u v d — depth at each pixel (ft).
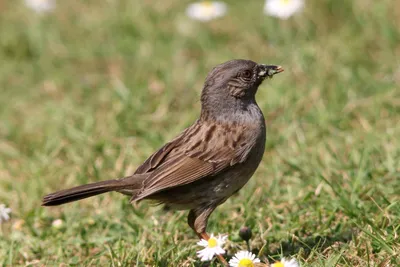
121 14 53.98
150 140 40.60
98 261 30.48
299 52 46.47
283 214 32.65
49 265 31.01
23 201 36.99
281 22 50.19
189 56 49.93
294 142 38.75
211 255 26.86
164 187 28.45
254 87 30.35
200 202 29.37
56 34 53.31
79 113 44.19
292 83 44.42
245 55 48.55
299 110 41.47
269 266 27.37
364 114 40.19
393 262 26.71
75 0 57.21
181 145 29.60
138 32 52.39
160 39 51.37
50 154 40.57
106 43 52.24
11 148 42.29
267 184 35.70
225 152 29.17
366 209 31.07
